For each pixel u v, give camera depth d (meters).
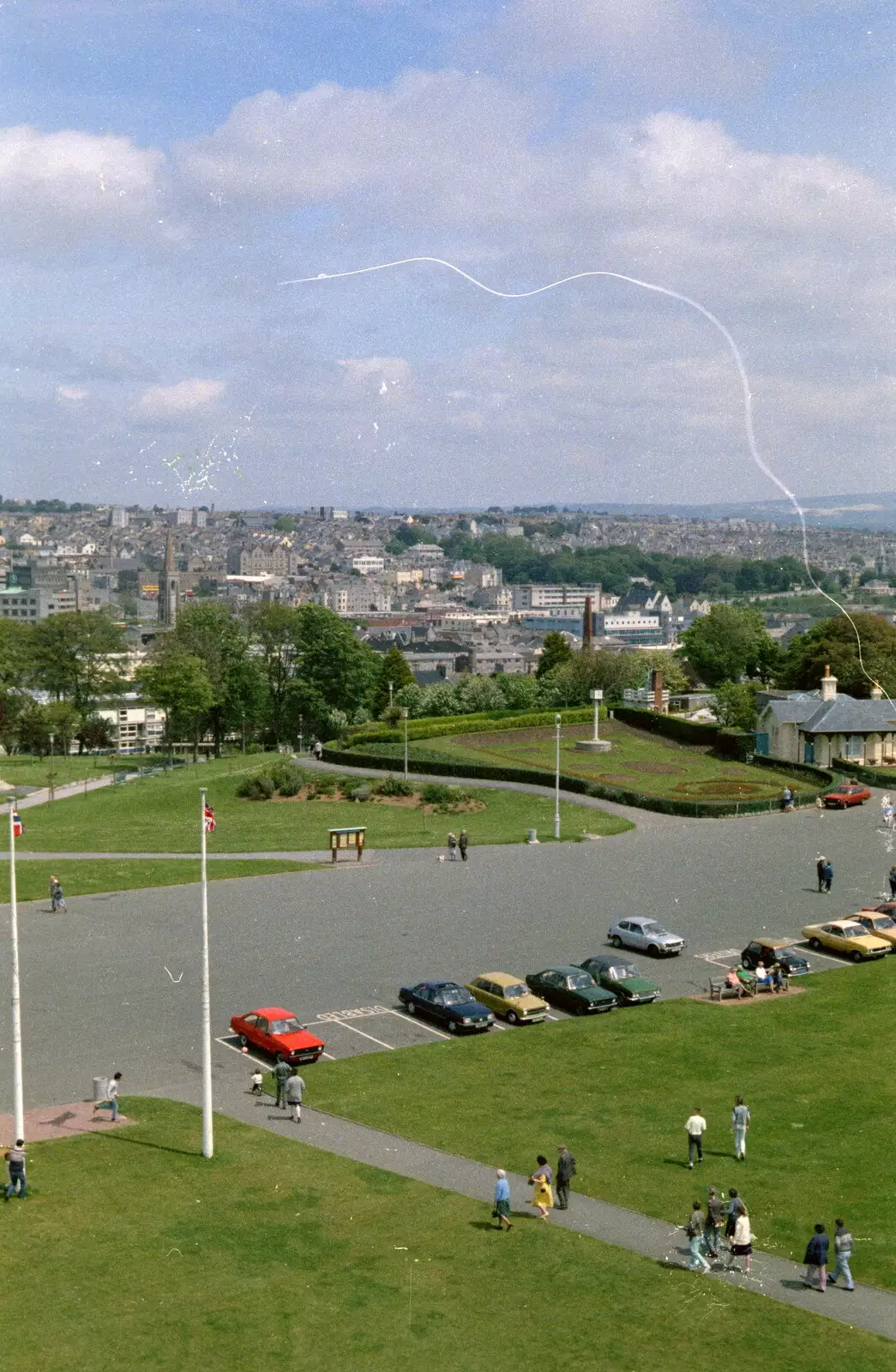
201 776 133.00
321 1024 56.84
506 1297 33.12
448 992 57.91
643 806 109.19
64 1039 54.44
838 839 96.44
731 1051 53.53
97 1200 38.69
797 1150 42.94
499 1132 44.53
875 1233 37.03
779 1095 48.28
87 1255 35.19
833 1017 58.34
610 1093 48.56
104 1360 30.08
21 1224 37.03
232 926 72.38
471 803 111.88
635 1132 44.56
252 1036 53.56
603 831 99.81
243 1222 37.22
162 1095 48.22
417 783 119.88
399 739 143.12
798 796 111.12
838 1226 34.19
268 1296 33.06
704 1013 59.03
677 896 79.56
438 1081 49.91
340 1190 39.47
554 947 68.75
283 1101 47.41
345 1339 31.08
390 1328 31.53
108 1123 45.09
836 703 130.38
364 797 116.62
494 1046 54.34
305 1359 30.19
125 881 83.94
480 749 139.12
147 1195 39.00
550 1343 30.98
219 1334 31.23
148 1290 33.34
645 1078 50.28
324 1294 33.19
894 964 67.56
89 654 195.00
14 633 198.75
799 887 82.00
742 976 61.94
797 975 64.81
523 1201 38.81
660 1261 35.19
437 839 97.50
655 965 66.50
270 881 84.00
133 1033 55.31
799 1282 34.25
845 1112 46.41
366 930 71.81
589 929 72.31
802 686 159.12
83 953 67.12
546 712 158.25
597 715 144.00
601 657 174.00
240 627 185.00
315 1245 35.88
